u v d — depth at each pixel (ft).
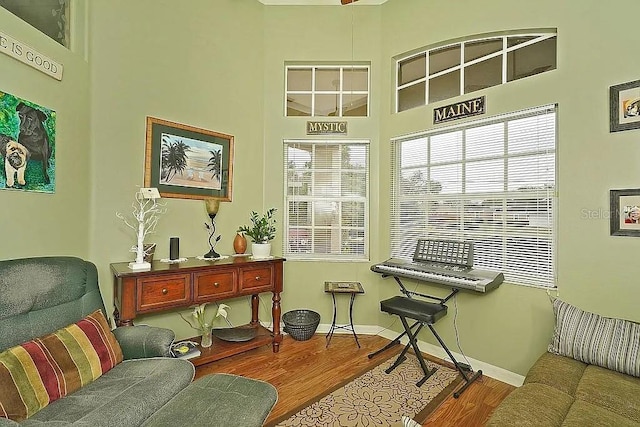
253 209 11.79
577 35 7.56
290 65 12.29
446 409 7.30
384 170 11.60
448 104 9.88
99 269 8.39
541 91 8.07
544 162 8.13
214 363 9.37
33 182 6.62
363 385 8.29
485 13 9.26
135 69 9.00
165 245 9.75
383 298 11.62
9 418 4.41
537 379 6.06
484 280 8.11
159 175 9.53
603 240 7.17
